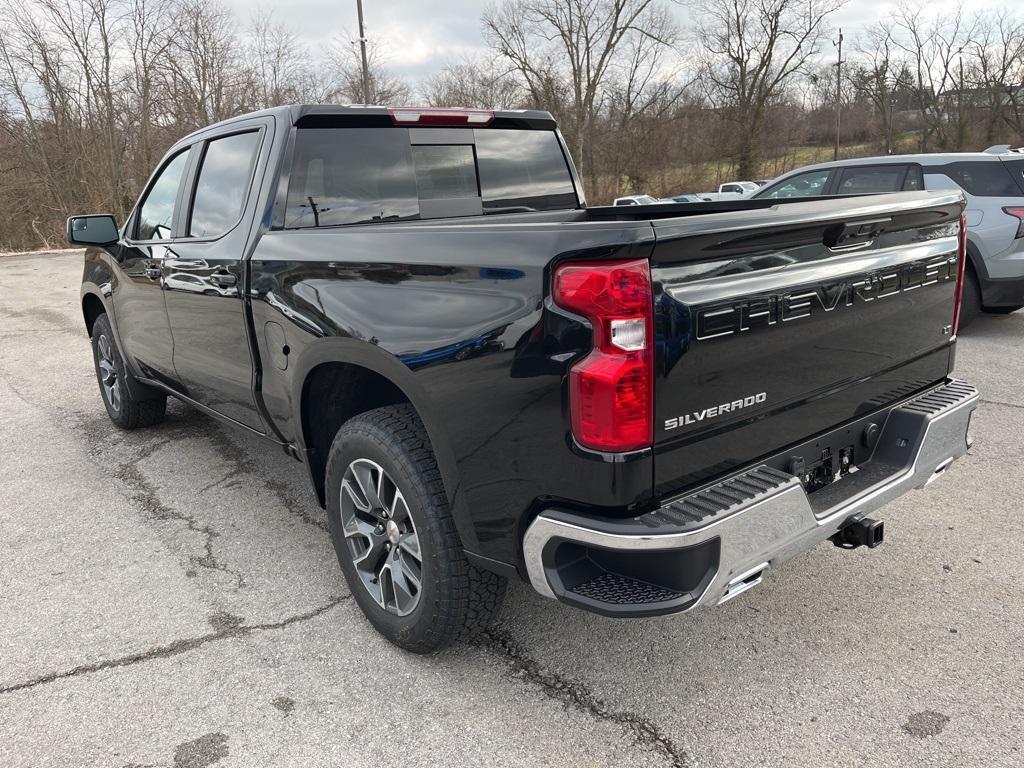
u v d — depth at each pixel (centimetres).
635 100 3675
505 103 3738
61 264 1752
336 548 281
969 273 708
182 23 2922
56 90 2702
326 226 312
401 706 238
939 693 236
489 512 213
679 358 186
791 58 3866
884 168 733
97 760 217
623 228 176
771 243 203
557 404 188
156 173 405
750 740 219
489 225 207
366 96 2509
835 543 244
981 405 514
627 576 197
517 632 275
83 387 638
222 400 357
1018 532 337
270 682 250
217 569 327
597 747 219
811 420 229
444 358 212
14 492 414
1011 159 678
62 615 292
